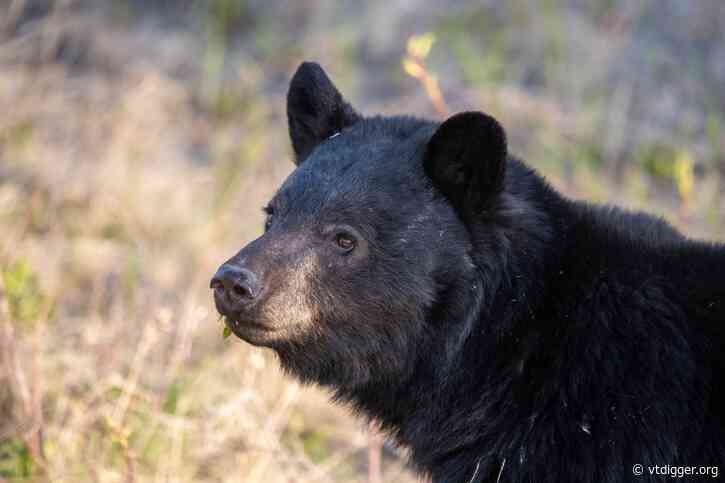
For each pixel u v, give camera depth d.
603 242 8.65
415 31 20.09
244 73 19.75
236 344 13.14
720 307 8.23
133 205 16.17
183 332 12.33
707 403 7.99
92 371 12.07
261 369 11.67
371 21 20.41
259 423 11.52
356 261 8.50
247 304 8.27
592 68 18.69
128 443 10.41
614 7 19.95
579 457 8.06
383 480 11.78
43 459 10.35
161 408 11.25
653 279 8.38
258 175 17.30
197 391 12.04
